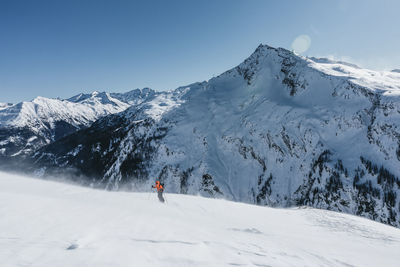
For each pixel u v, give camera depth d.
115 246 3.93
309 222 20.72
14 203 6.18
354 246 13.06
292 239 10.77
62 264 2.95
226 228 9.88
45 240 3.86
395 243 15.44
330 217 22.17
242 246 5.56
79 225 5.05
